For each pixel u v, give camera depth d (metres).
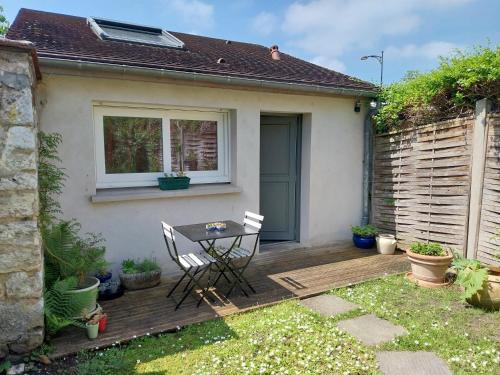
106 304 3.68
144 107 4.51
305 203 5.86
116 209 4.25
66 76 3.83
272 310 3.54
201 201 4.81
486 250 4.35
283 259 5.20
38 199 2.78
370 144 6.12
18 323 2.63
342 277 4.45
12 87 2.46
